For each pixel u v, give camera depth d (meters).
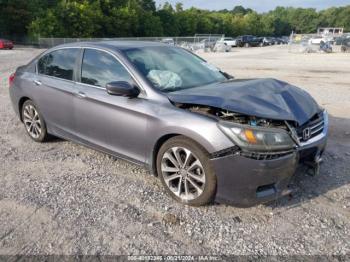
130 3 60.34
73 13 47.69
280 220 3.20
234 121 3.10
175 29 73.56
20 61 20.78
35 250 2.80
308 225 3.12
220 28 89.44
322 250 2.78
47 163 4.55
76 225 3.14
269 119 3.10
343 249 2.79
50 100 4.77
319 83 11.25
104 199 3.61
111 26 55.25
